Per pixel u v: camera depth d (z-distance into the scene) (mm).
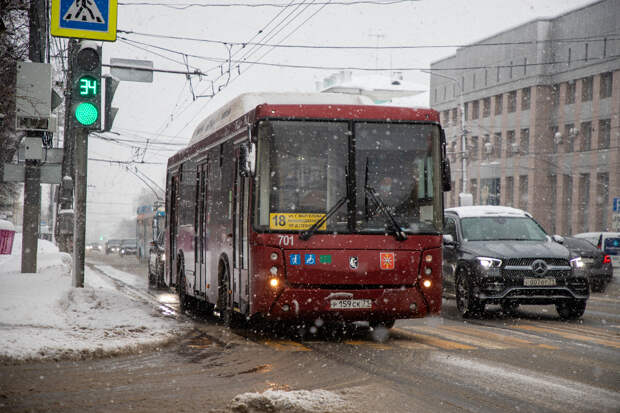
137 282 29500
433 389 7430
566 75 62906
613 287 28688
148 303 19531
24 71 16922
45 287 14984
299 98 12984
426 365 8977
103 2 13477
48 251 28516
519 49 66688
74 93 14422
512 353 10016
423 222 11562
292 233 11164
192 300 17062
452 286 16141
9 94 17641
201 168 15688
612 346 10758
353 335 12203
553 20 64500
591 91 61375
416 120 11766
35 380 7859
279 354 9945
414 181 11625
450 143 76312
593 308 18234
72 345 9516
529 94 65938
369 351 10258
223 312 13445
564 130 63344
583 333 12453
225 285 13297
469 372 8461
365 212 11383
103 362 9094
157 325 12406
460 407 6625
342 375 8281
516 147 66812
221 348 10531
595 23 60188
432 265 11508
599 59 59688
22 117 17016
